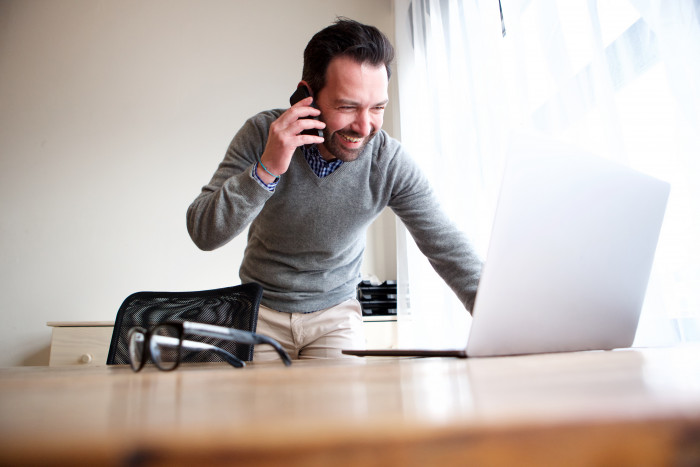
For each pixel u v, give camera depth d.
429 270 2.31
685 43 1.10
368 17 3.11
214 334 0.50
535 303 0.60
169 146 2.78
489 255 0.55
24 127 2.70
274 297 1.37
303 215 1.31
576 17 1.45
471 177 2.02
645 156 1.23
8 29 2.80
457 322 2.09
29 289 2.52
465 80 2.10
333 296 1.41
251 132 1.32
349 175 1.29
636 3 1.20
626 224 0.67
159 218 2.69
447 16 2.32
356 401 0.20
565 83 1.47
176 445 0.12
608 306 0.69
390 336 2.34
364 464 0.11
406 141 2.63
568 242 0.61
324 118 1.20
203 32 2.95
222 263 2.67
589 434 0.13
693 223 1.09
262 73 2.95
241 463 0.11
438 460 0.12
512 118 1.74
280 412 0.17
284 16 3.04
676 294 1.14
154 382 0.33
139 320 1.15
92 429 0.14
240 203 1.08
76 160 2.70
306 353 1.39
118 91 2.81
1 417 0.17
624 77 1.29
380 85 1.16
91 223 2.63
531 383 0.25
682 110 1.10
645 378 0.26
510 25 1.72
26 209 2.61
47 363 2.47
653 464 0.13
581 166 0.60
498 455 0.12
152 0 2.94
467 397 0.20
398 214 1.38
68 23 2.85
